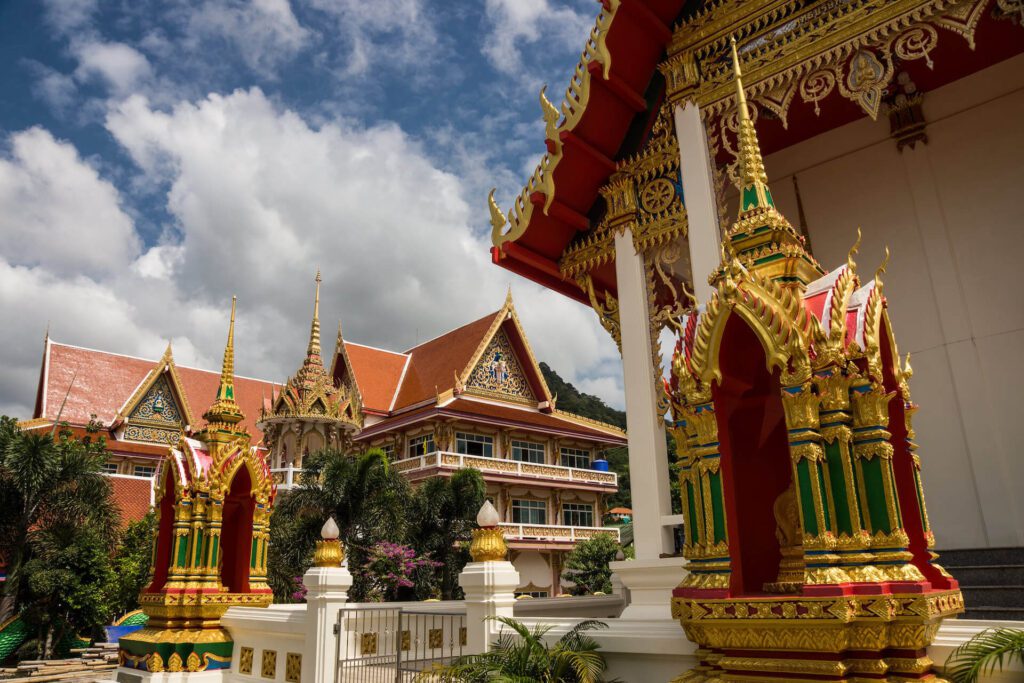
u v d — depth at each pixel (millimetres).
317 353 44469
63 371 49969
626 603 10672
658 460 8141
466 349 46156
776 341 4375
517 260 10094
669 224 8758
